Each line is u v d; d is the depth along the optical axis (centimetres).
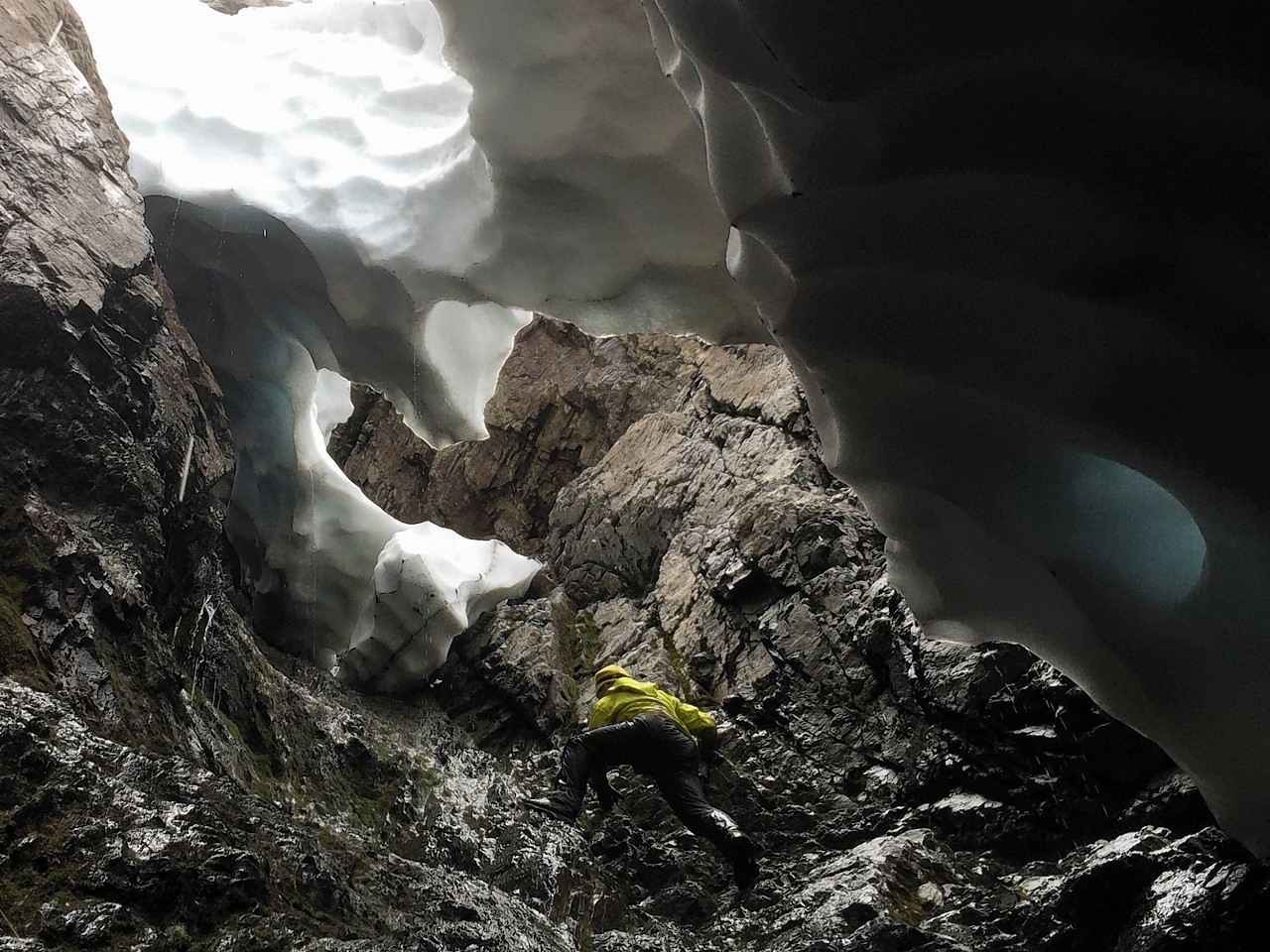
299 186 531
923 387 257
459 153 480
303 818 401
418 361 520
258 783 391
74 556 314
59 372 347
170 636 384
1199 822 373
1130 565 256
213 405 495
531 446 984
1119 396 221
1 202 357
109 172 424
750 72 240
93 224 394
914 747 483
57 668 287
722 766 515
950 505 286
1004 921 339
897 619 512
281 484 675
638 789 524
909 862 400
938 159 223
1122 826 393
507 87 391
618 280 437
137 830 234
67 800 235
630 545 760
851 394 275
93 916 207
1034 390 235
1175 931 294
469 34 380
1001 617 309
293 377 636
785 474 675
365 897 279
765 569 598
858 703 520
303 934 233
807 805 491
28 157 381
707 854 474
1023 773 434
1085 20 193
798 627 565
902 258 239
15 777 233
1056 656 301
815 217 248
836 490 641
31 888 211
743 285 297
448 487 1023
